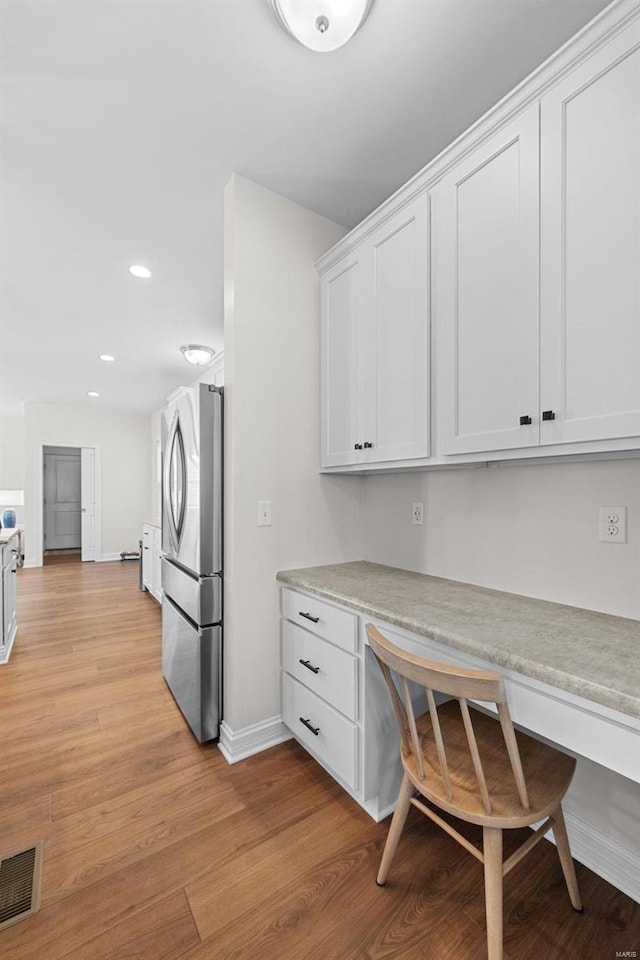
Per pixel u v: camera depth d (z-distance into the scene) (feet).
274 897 4.03
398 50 4.41
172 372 16.06
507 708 3.07
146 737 6.68
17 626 12.16
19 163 5.99
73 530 27.96
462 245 4.65
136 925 3.77
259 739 6.36
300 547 6.88
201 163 6.05
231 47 4.35
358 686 4.94
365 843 4.66
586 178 3.58
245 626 6.29
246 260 6.37
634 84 3.30
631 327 3.34
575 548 4.66
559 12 4.06
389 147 5.81
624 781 4.10
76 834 4.77
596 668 3.11
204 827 4.87
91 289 9.72
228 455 6.33
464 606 4.69
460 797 3.44
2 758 6.15
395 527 6.94
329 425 6.83
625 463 4.27
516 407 4.13
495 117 4.23
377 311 5.82
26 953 3.55
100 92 4.88
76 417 22.81
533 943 3.61
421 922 3.80
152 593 14.89
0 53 4.41
